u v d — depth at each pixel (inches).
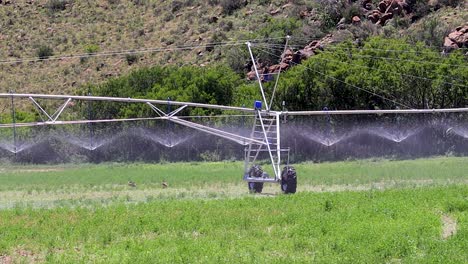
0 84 6535.4
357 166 3880.4
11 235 1847.9
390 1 6097.4
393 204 2215.8
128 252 1622.8
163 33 7012.8
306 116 4690.0
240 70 5969.5
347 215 2032.5
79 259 1558.8
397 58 4918.8
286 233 1807.3
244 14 6889.8
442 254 1523.1
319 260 1483.8
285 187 2731.3
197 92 4943.4
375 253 1545.3
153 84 5295.3
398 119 4687.5
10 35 7381.9
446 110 3528.5
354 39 5753.0
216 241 1715.1
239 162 4379.9
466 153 4530.0
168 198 2596.0
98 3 7760.8
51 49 7066.9
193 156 4712.1
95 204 2436.0
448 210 2174.0
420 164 3897.6
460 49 5191.9
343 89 4719.5
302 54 5600.4
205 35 6747.1
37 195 2829.7
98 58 6771.7
